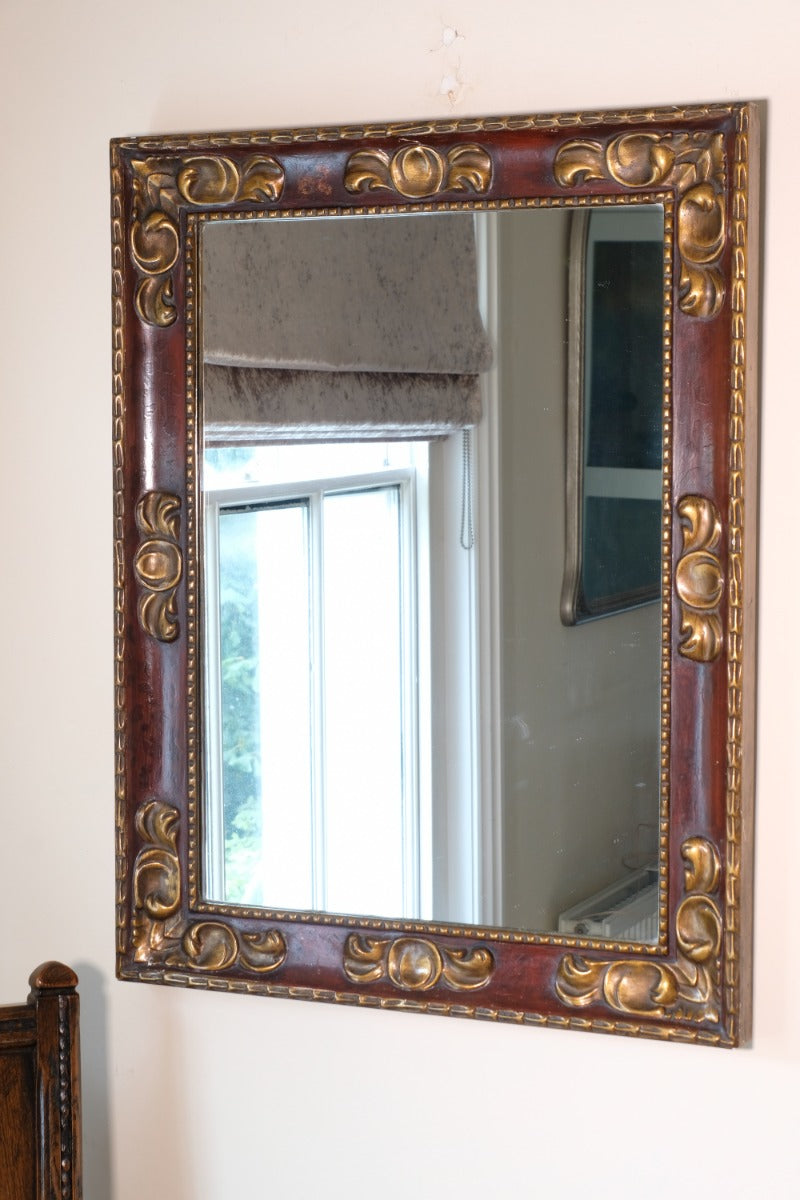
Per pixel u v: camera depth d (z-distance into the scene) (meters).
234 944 1.60
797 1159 1.49
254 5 1.57
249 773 1.59
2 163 1.68
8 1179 1.54
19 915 1.76
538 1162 1.58
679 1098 1.52
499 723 1.51
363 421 1.53
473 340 1.49
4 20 1.66
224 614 1.59
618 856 1.47
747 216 1.38
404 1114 1.62
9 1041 1.55
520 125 1.44
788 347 1.43
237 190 1.54
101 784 1.71
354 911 1.57
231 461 1.57
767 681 1.46
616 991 1.47
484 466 1.50
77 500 1.69
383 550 1.54
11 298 1.69
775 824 1.46
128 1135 1.73
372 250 1.51
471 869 1.52
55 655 1.71
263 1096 1.68
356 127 1.49
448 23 1.51
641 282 1.43
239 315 1.56
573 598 1.47
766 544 1.45
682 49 1.44
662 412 1.43
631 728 1.46
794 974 1.47
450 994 1.53
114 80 1.63
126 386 1.59
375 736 1.55
